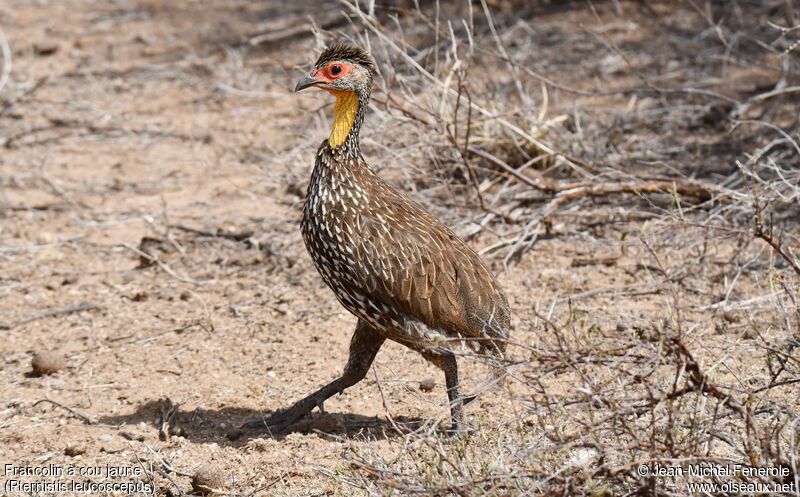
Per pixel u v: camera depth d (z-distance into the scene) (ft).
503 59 48.03
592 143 49.26
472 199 45.27
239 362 35.04
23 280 42.09
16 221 48.03
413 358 34.40
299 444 29.32
